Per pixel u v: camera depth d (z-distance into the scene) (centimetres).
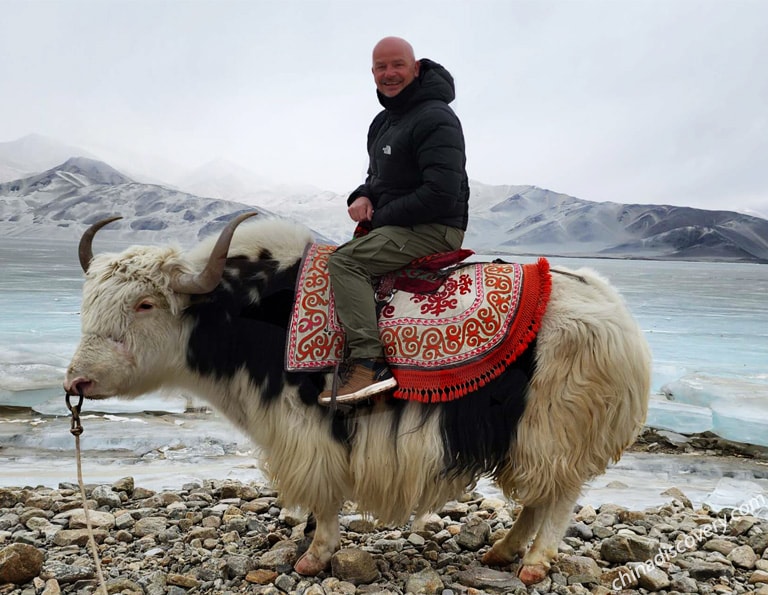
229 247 318
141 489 465
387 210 313
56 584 310
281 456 314
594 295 311
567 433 300
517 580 317
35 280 2042
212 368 321
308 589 305
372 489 313
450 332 303
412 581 314
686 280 3256
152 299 307
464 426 302
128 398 323
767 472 558
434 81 314
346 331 301
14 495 446
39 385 759
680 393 781
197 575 332
